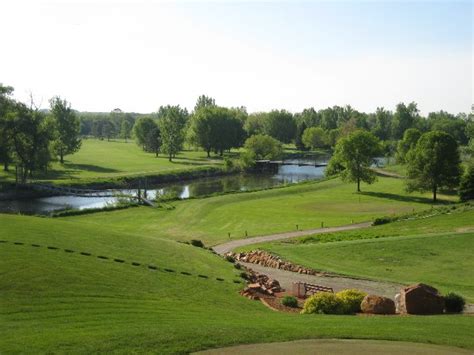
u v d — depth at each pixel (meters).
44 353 18.00
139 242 41.72
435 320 24.94
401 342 20.77
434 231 55.28
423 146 93.75
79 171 133.75
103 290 28.56
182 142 180.75
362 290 36.06
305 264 43.72
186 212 81.44
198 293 31.12
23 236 36.16
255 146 172.25
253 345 20.09
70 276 29.56
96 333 20.58
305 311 28.73
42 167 114.69
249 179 137.62
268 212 82.31
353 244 49.50
